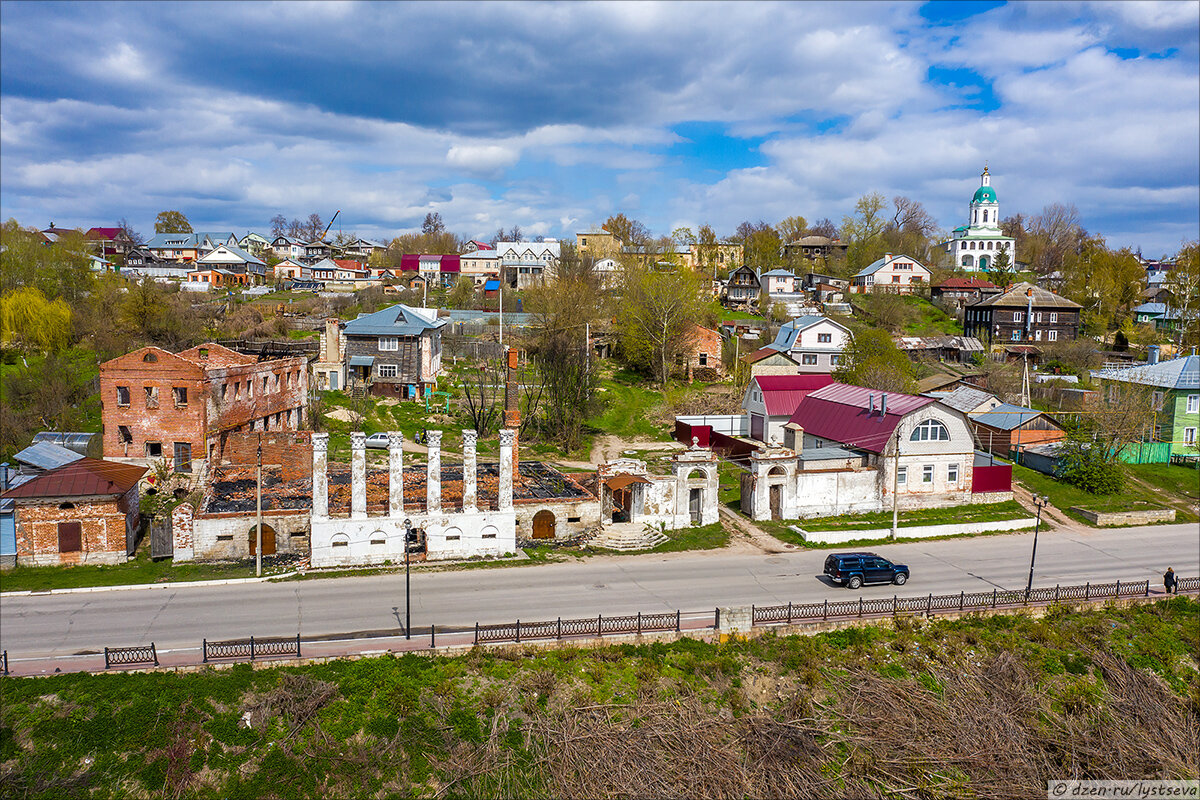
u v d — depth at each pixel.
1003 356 104.44
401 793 26.47
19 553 40.75
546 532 46.72
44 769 25.92
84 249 114.06
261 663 29.86
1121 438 61.03
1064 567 44.12
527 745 27.94
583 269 126.62
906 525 49.69
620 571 41.44
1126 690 33.50
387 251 191.00
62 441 56.91
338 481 48.72
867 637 34.88
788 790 27.27
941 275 148.12
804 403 65.75
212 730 27.36
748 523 50.41
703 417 72.94
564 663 31.50
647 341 91.94
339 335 78.69
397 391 77.81
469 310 113.94
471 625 33.84
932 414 53.06
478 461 61.69
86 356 81.19
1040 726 31.42
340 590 37.94
